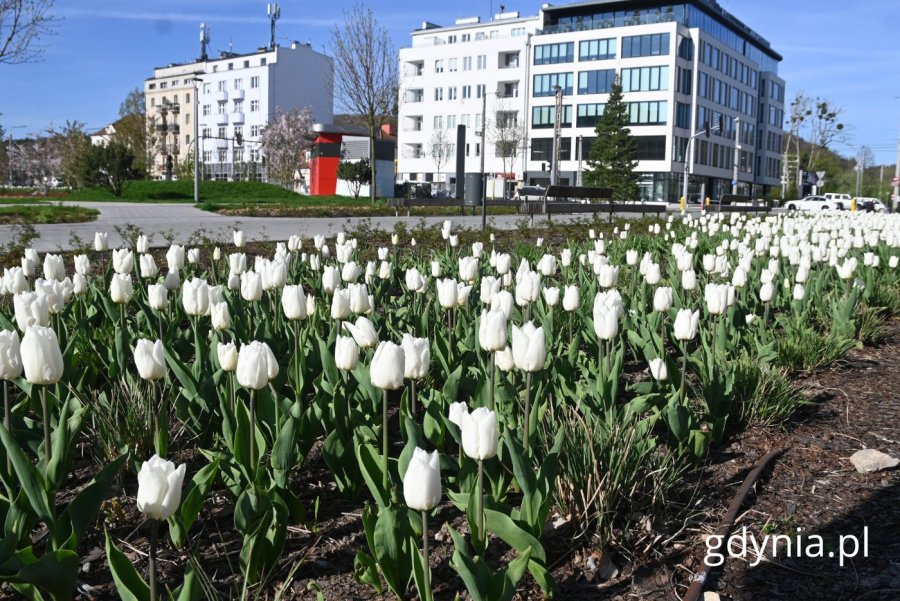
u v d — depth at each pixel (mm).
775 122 97750
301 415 3859
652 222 23672
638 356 6531
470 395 4691
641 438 3871
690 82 73000
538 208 23141
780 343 6289
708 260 7133
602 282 5781
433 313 6434
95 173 43688
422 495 2387
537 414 3818
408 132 85875
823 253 9000
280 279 5438
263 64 96188
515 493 3889
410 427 3125
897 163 47531
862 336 7395
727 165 83250
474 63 80750
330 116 102625
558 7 77000
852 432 4895
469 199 23297
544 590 2994
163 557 3273
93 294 6500
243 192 47781
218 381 4102
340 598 3010
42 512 2781
